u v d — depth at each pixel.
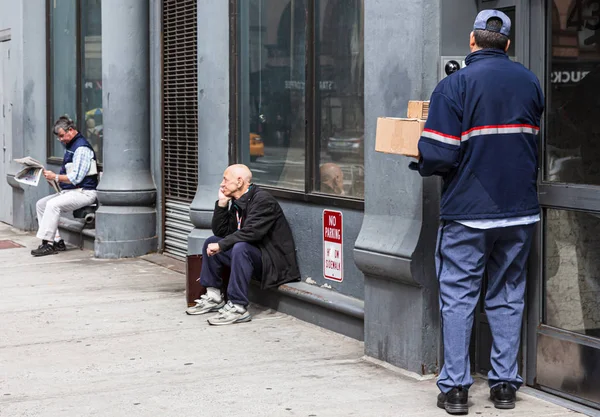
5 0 17.80
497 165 5.97
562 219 6.46
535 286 6.62
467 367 6.23
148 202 13.66
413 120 6.19
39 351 8.27
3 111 18.22
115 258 13.44
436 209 7.00
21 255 14.09
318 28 9.03
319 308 8.85
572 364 6.34
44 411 6.52
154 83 13.59
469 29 6.98
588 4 6.18
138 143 13.59
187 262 9.85
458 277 6.15
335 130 8.83
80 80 15.66
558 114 6.47
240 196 9.30
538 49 6.56
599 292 6.21
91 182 14.02
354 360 7.70
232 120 10.71
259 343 8.34
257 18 10.19
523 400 6.50
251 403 6.59
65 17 16.16
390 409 6.38
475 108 5.94
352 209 8.45
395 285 7.32
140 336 8.74
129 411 6.48
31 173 14.10
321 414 6.30
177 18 12.88
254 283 9.77
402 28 7.12
